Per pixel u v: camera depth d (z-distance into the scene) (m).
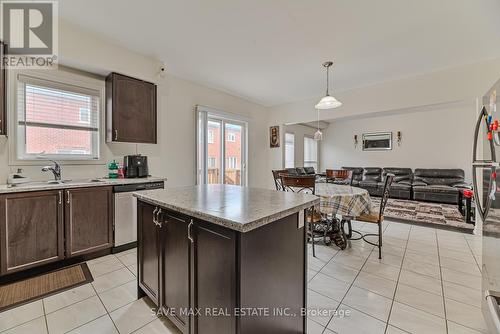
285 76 3.78
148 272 1.70
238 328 1.02
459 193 4.68
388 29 2.45
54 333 1.47
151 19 2.31
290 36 2.60
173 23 2.38
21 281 2.06
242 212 1.16
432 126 6.73
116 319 1.60
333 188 3.04
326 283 2.06
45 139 2.62
